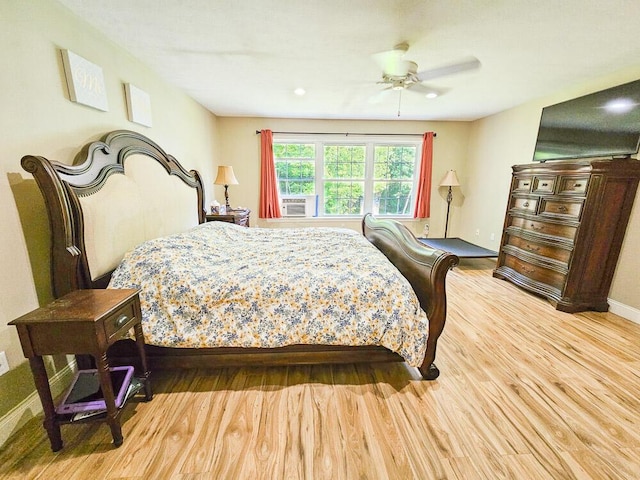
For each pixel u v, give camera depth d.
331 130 4.94
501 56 2.40
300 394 1.71
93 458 1.29
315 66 2.60
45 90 1.56
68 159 1.71
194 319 1.67
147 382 1.62
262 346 1.68
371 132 4.99
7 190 1.37
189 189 3.10
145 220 2.23
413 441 1.39
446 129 5.09
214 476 1.22
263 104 3.96
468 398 1.68
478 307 2.90
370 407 1.61
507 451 1.34
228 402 1.64
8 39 1.37
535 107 3.71
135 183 2.12
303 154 5.11
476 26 1.93
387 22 1.89
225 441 1.39
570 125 3.13
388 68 2.65
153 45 2.21
